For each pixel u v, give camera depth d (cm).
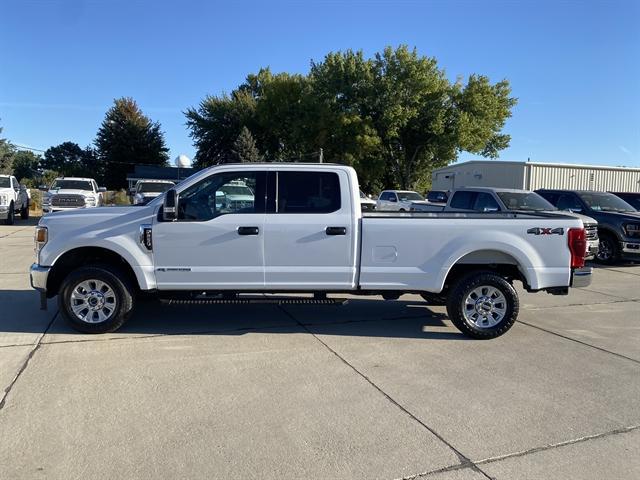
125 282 626
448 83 4403
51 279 643
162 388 471
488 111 4400
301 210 631
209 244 620
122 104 6962
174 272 623
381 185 5009
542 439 390
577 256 646
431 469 346
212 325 685
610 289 1023
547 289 649
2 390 460
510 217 669
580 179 3266
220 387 476
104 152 6919
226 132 6034
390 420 417
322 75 4531
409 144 4722
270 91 5278
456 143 4381
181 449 365
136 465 344
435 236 636
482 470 346
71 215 630
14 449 362
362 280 635
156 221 619
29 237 1691
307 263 629
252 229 619
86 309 629
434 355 582
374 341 629
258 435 388
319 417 419
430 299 789
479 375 521
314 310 778
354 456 361
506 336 668
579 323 744
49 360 538
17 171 8525
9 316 710
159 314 737
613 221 1352
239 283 628
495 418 424
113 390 464
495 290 645
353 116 4322
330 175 634
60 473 334
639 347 629
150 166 6247
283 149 5747
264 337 635
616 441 389
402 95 4288
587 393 480
